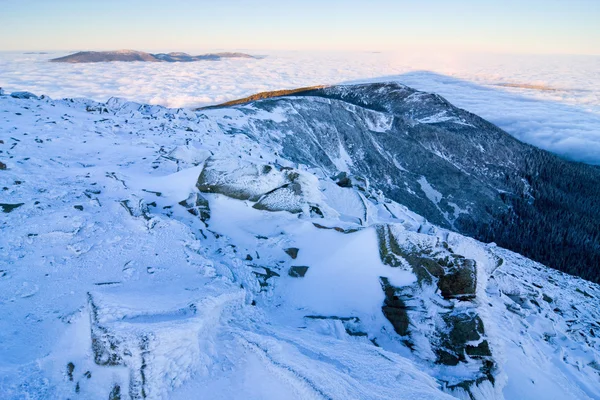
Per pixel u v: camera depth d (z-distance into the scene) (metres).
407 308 9.36
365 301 9.72
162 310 6.56
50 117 22.38
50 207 10.98
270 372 5.89
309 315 9.13
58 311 7.07
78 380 5.61
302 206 13.78
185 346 5.86
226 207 13.45
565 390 9.62
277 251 11.45
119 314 6.19
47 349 6.14
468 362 8.32
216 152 21.56
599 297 20.94
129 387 5.32
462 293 9.41
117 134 22.91
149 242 9.90
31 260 8.60
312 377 5.77
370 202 20.62
